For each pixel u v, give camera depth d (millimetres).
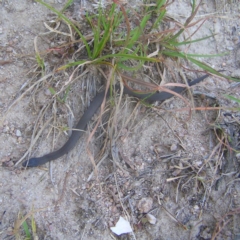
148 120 625
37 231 562
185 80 625
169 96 624
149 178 607
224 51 687
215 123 630
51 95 591
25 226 542
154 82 623
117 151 606
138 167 609
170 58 634
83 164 598
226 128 628
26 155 580
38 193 576
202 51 679
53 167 587
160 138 623
